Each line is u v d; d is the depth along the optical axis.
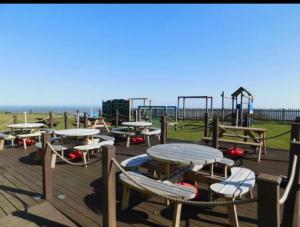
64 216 3.44
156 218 3.36
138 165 4.23
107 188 2.87
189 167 3.98
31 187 4.57
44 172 3.96
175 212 2.91
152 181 3.31
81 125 14.01
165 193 2.92
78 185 4.65
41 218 3.38
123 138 9.70
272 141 9.91
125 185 3.48
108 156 2.85
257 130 6.86
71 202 3.87
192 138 10.47
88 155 6.64
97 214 3.46
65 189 4.44
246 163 6.31
